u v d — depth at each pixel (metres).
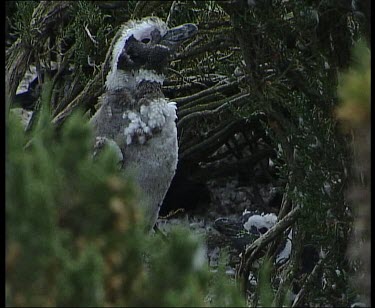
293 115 9.26
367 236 6.18
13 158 4.06
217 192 15.54
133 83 9.03
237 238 12.98
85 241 4.21
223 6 8.91
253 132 14.77
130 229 4.27
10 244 4.03
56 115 12.06
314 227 8.97
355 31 8.47
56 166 4.27
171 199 15.19
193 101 12.55
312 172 8.98
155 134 8.93
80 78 12.13
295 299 9.62
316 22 8.54
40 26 10.36
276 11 8.74
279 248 11.27
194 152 14.11
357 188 7.66
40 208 4.03
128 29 9.25
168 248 4.34
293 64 8.95
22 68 10.59
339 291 9.11
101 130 8.98
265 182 15.81
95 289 4.03
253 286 10.87
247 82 9.52
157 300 4.28
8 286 4.06
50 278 4.04
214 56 11.12
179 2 10.62
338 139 8.82
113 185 4.24
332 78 8.77
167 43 9.24
